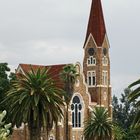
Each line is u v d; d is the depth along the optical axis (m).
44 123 101.81
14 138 156.75
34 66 168.62
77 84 173.25
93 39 192.38
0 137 38.47
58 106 104.19
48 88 102.50
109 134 155.50
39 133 103.94
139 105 74.31
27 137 155.12
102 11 195.88
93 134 154.12
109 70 193.88
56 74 167.25
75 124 172.25
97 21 193.62
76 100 173.25
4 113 37.91
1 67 134.75
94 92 189.12
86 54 193.62
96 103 185.75
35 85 102.00
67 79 153.00
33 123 103.44
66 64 171.12
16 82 107.25
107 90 191.50
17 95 102.56
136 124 74.25
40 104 102.25
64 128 165.00
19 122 103.56
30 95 101.31
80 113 174.38
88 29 194.25
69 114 168.12
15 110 103.12
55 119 103.75
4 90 129.50
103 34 193.00
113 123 166.25
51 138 160.38
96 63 190.62
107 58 193.50
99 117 154.62
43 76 103.31
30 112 102.75
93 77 191.00
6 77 134.50
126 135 179.50
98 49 191.25
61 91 106.88
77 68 174.75
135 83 73.56
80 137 173.12
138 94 73.75
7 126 38.62
